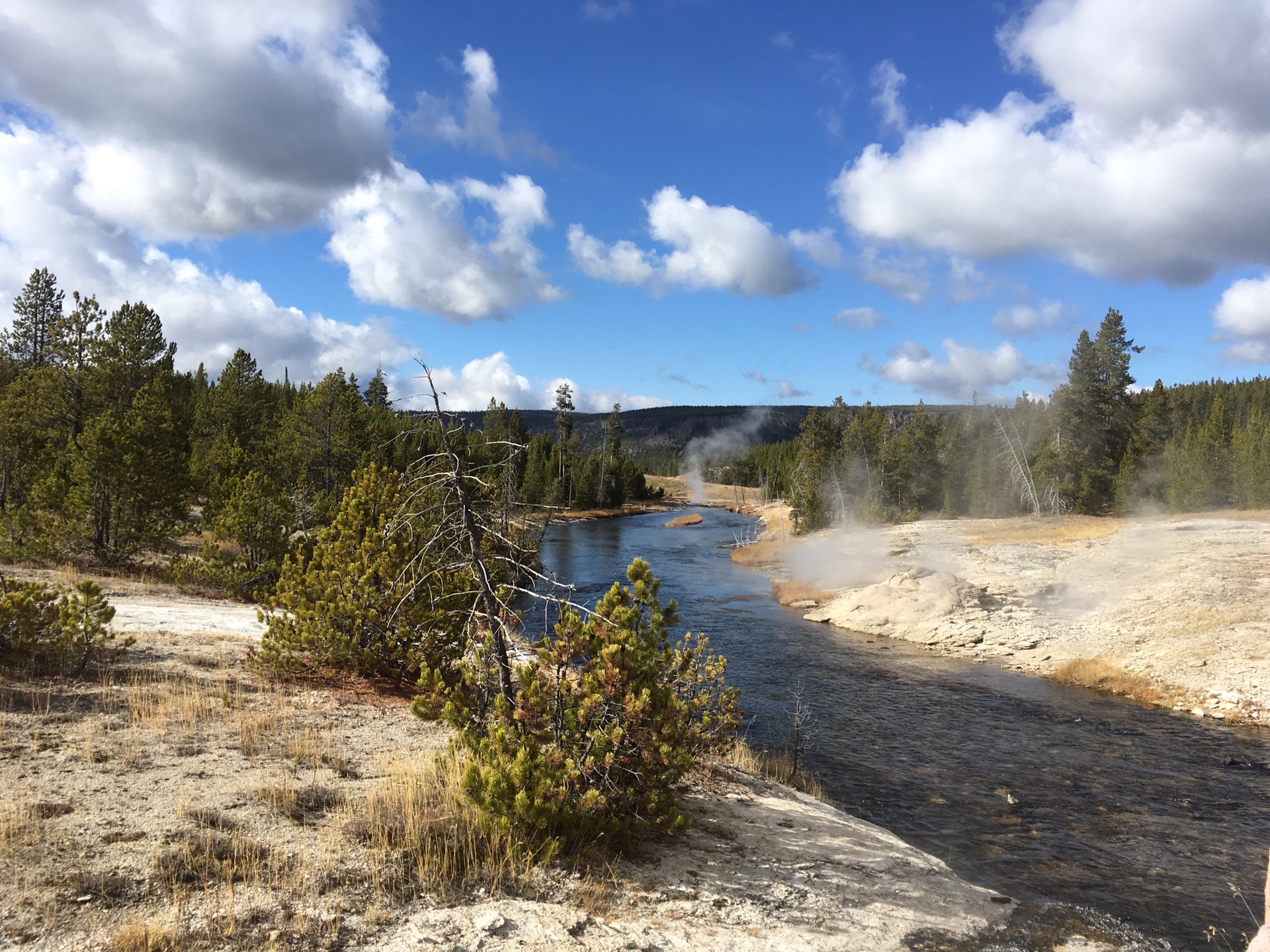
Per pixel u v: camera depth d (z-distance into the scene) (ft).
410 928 16.16
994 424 227.40
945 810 34.35
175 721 25.81
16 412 84.17
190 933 14.47
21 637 28.07
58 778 19.97
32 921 14.03
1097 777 39.68
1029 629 77.97
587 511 293.23
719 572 134.62
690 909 19.15
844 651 73.77
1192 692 56.34
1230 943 22.44
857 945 18.79
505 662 23.95
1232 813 34.81
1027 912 23.26
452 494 24.48
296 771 23.15
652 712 22.30
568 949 16.34
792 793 32.45
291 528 64.85
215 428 157.79
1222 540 107.76
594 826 21.35
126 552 66.39
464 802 21.52
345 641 34.81
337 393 127.34
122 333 112.78
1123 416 173.58
